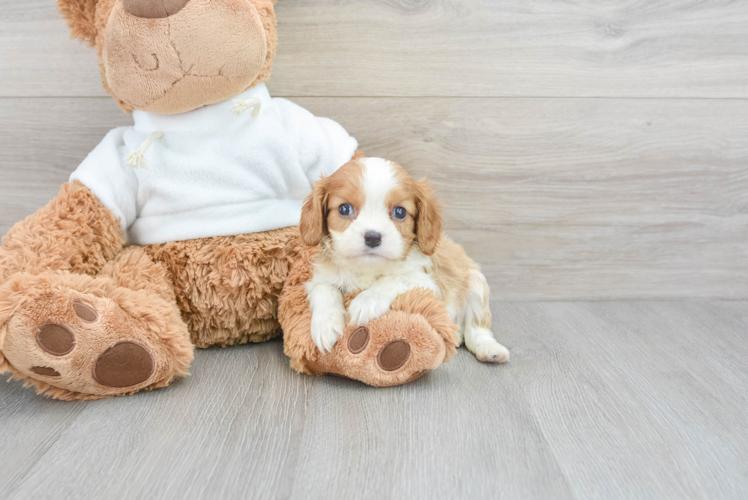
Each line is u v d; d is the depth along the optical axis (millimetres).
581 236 1785
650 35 1649
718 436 1031
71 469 894
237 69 1238
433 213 1243
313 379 1250
